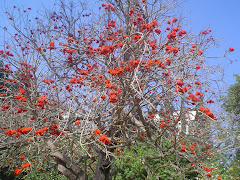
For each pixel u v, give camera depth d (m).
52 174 9.05
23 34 5.70
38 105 3.96
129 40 4.93
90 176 7.61
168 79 4.30
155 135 6.15
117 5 6.33
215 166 8.78
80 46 5.56
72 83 4.60
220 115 5.20
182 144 5.52
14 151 4.91
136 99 4.51
